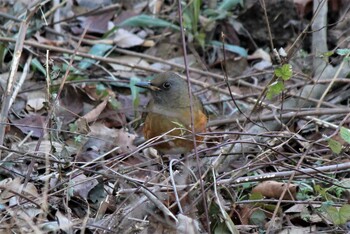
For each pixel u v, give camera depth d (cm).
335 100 1259
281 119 1048
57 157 918
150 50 1424
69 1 1467
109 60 1280
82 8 1493
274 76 964
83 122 1092
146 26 1434
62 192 891
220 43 1423
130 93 1312
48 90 920
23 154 890
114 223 823
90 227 828
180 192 862
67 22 1445
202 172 970
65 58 1320
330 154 1080
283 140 1060
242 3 1459
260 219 900
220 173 1011
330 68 1271
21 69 1284
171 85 1039
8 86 965
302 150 989
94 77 1312
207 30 1434
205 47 1430
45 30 1389
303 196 949
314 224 910
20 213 847
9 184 901
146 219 831
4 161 902
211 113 1248
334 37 1375
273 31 1431
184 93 1029
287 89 1104
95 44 1379
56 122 923
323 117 1188
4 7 1392
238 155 1049
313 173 916
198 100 1055
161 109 1023
